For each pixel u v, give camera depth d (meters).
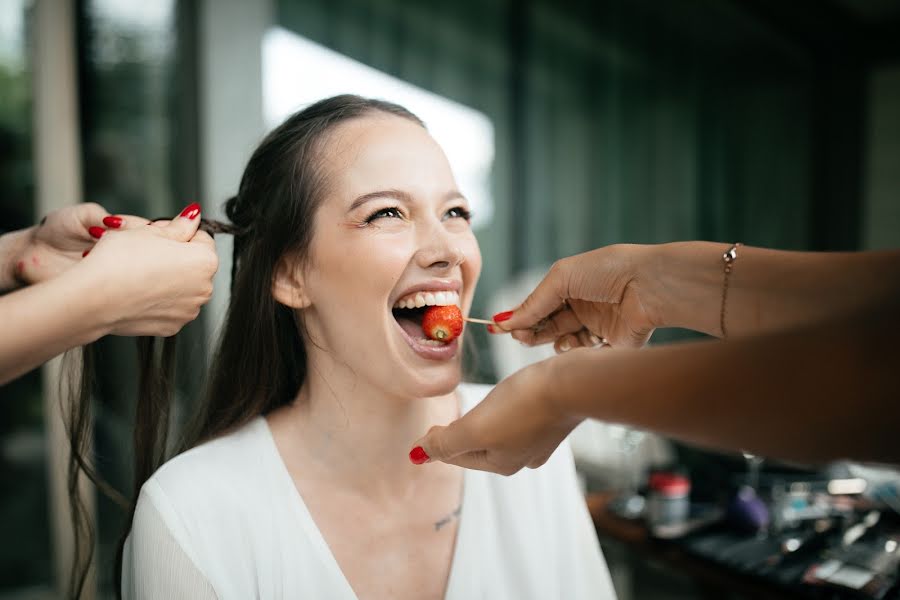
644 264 0.95
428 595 1.06
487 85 3.33
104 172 2.51
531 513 1.13
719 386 0.59
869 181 4.61
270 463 1.04
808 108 4.46
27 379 2.36
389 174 0.99
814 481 1.82
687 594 2.64
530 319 1.07
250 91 2.70
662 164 3.92
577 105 3.63
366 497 1.06
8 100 2.29
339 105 1.08
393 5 3.02
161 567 0.94
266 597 0.97
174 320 0.83
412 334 1.21
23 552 2.37
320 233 1.01
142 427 1.08
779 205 4.37
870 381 0.53
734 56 4.14
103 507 2.45
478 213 3.36
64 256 0.99
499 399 0.74
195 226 0.90
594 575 1.17
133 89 2.53
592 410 0.68
